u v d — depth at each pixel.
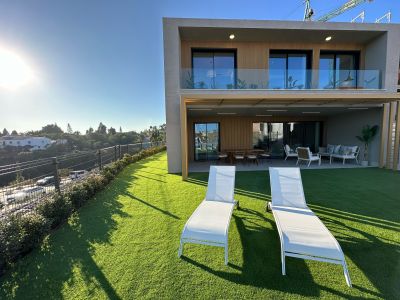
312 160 10.59
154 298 2.15
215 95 7.27
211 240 2.71
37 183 4.32
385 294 2.14
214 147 12.90
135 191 6.05
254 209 4.46
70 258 2.86
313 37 9.73
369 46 10.36
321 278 2.39
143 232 3.56
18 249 2.85
